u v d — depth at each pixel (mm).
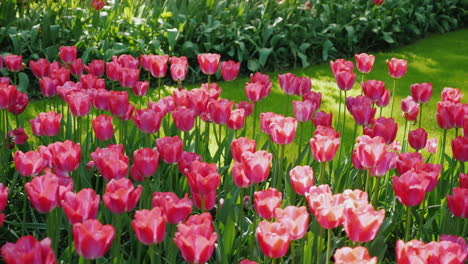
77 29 7281
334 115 6262
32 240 1677
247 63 8227
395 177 2342
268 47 8453
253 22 8500
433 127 5887
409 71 8109
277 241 1892
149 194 3064
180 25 7578
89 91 3500
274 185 3326
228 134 3801
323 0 9602
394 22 9836
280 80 3635
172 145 2656
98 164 2395
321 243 2354
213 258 2951
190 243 1809
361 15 9570
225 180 3418
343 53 9156
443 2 10992
